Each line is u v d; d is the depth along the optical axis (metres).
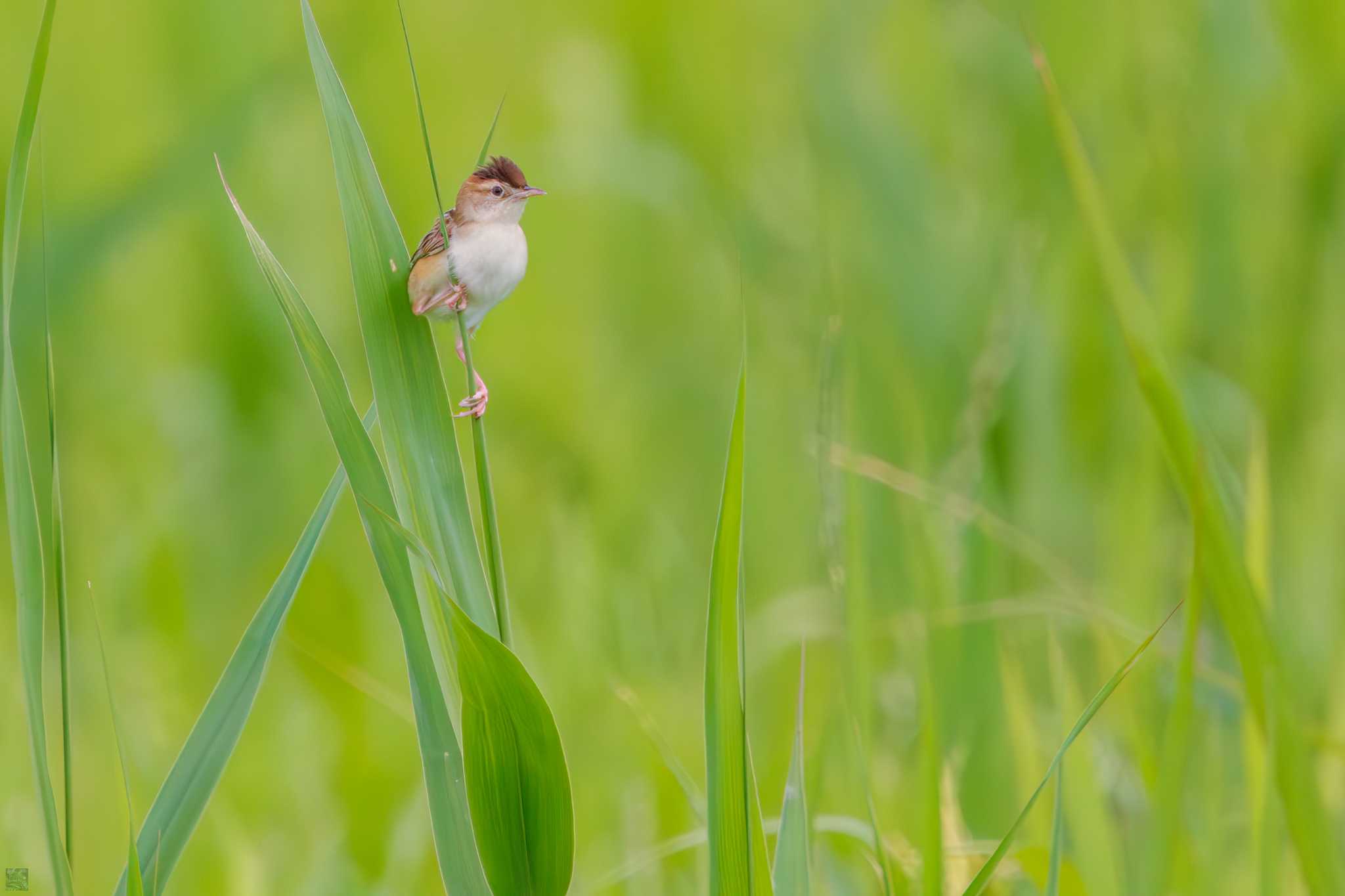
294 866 8.15
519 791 4.15
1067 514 12.11
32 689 4.21
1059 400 12.28
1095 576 11.32
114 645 10.79
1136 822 7.41
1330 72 14.22
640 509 13.12
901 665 8.40
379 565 4.27
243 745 9.73
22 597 4.20
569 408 15.67
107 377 15.50
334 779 9.48
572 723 9.15
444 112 18.67
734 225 16.25
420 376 4.47
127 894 4.20
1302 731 5.53
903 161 15.38
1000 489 11.83
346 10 17.98
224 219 15.67
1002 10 16.23
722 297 16.38
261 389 15.52
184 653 11.09
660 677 10.20
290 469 14.31
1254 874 5.84
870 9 16.89
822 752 6.11
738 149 19.23
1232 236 14.07
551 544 11.71
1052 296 12.88
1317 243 13.74
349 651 11.22
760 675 10.32
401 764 9.72
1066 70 15.58
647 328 16.94
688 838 6.24
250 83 12.86
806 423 13.56
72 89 17.38
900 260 14.36
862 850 6.68
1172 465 5.30
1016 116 15.70
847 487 6.51
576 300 17.25
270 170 16.70
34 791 8.57
